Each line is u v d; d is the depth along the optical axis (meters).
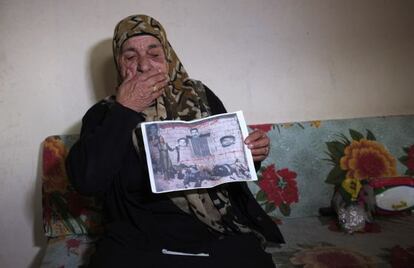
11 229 1.51
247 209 1.13
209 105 1.20
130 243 0.98
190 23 1.50
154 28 1.16
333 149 1.53
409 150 1.56
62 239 1.35
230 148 0.99
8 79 1.44
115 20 1.46
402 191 1.44
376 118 1.58
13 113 1.45
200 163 0.97
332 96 1.63
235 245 1.00
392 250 1.17
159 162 0.95
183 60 1.52
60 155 1.39
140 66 1.09
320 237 1.29
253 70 1.56
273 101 1.59
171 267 0.92
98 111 1.13
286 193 1.49
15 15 1.42
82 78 1.47
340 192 1.43
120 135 0.96
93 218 1.38
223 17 1.52
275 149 1.50
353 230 1.32
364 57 1.63
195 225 1.03
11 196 1.49
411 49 1.65
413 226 1.36
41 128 1.47
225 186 1.12
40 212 1.51
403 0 1.63
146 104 1.01
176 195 1.04
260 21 1.54
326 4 1.58
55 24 1.44
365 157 1.53
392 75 1.65
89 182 0.93
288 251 1.19
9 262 1.53
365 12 1.61
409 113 1.67
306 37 1.58
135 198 1.07
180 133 0.99
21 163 1.48
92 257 1.02
